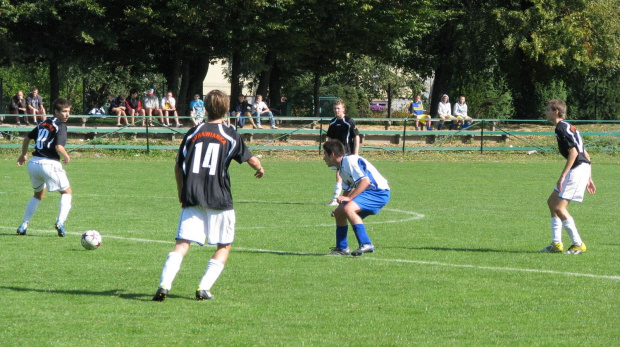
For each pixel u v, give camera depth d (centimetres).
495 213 4475
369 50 11888
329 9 10738
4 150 8494
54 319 1919
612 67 12488
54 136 3291
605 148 9944
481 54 12600
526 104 13838
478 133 9925
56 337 1759
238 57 11850
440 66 13425
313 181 6462
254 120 10512
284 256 2923
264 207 4625
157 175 6750
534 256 2980
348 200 2867
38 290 2261
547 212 4556
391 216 4288
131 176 6612
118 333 1797
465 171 7719
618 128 10912
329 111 16925
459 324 1923
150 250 3019
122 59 11100
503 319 1981
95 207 4484
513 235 3578
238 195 5344
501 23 11731
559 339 1791
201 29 10500
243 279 2455
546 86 13712
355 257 2914
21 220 3859
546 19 11656
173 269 2109
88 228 3631
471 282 2452
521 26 11700
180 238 2083
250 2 10006
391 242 3322
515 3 12550
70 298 2155
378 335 1805
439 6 12306
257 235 3491
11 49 9856
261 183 6259
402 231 3678
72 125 9900
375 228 3778
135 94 10038
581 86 13875
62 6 9700
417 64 13500
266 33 10481
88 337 1762
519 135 10662
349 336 1792
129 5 10306
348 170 2877
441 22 12675
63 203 3334
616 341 1781
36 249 2997
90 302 2108
